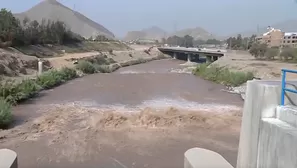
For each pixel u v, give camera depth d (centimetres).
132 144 1411
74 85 3278
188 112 2039
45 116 1902
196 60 8938
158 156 1265
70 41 7781
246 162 795
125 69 5822
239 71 3728
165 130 1638
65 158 1230
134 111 2081
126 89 3073
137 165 1170
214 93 2888
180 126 1712
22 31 5588
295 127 633
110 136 1525
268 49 5691
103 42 9744
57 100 2455
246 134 803
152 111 2039
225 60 5172
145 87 3225
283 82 710
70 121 1794
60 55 5938
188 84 3503
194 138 1508
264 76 3406
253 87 767
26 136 1500
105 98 2569
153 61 8519
